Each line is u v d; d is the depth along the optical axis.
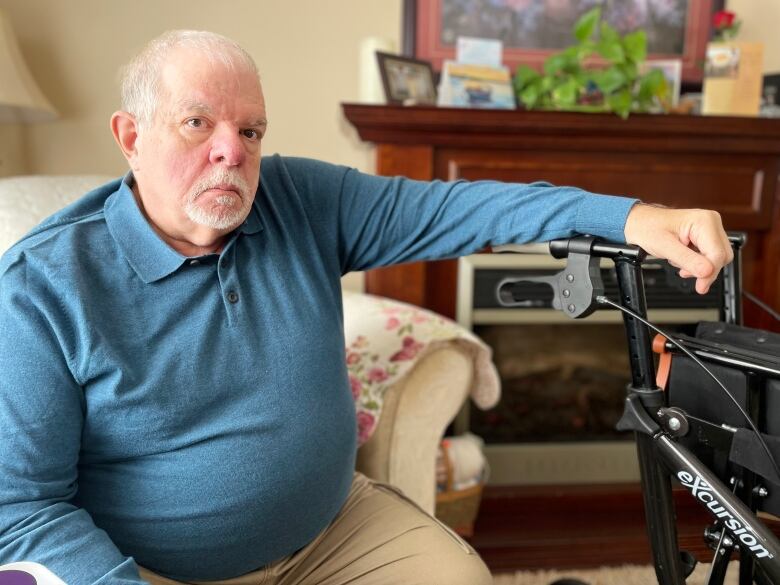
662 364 0.85
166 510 0.89
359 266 1.14
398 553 1.03
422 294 1.87
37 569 0.72
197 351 0.88
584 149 1.82
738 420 0.77
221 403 0.90
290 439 0.92
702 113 1.94
